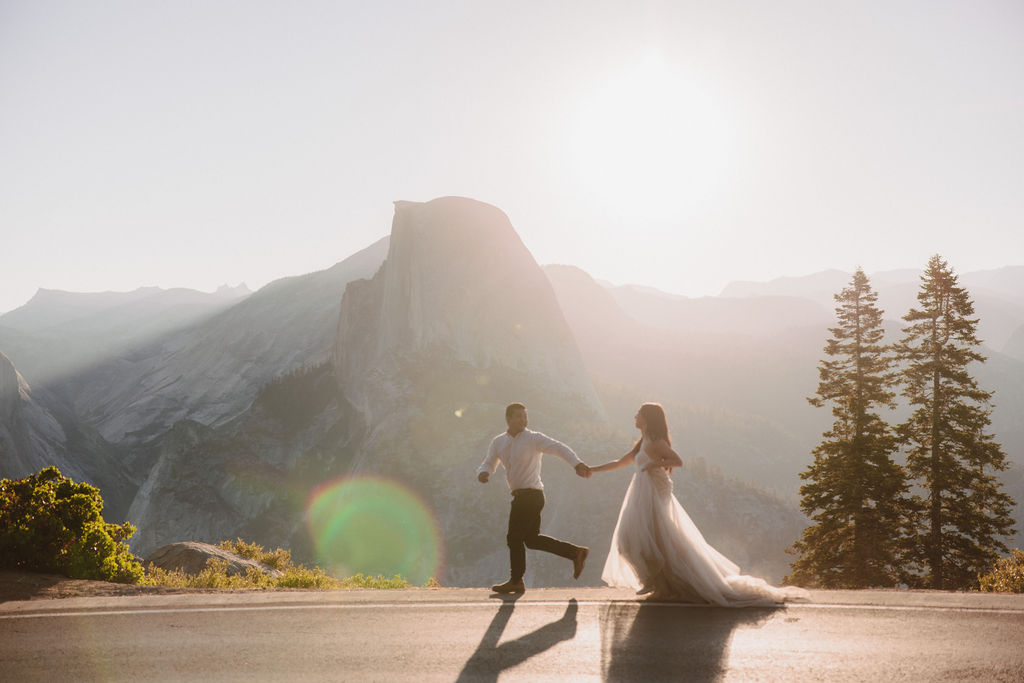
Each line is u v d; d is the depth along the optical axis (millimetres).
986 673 4496
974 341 34156
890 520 32000
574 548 7105
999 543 31203
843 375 36625
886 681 4387
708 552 6805
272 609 6805
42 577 8672
